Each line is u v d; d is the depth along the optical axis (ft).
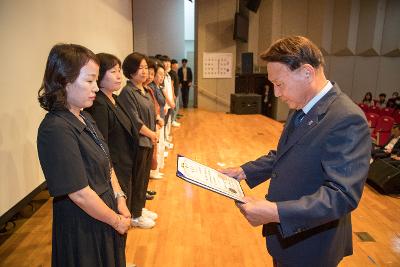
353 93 35.50
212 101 32.19
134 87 9.20
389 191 12.47
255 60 34.83
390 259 8.41
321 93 3.85
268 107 34.09
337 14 34.30
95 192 4.47
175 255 8.26
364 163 3.45
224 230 9.54
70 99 4.39
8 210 7.16
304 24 33.60
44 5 9.23
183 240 8.96
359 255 8.54
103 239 4.65
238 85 33.58
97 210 4.33
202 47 31.17
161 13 33.53
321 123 3.72
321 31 33.99
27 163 8.10
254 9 30.73
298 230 3.41
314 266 4.04
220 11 30.71
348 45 34.35
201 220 10.12
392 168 12.65
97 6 15.39
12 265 7.44
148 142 8.81
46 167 4.11
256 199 3.77
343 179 3.37
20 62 7.82
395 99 27.66
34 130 8.51
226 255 8.32
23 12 7.98
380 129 18.56
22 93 7.90
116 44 20.56
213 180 4.24
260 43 34.47
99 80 6.95
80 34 12.70
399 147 14.39
